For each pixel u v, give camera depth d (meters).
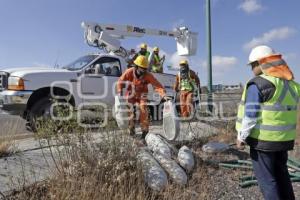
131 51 10.90
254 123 3.51
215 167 5.80
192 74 9.77
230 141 7.50
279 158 3.72
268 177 3.59
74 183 4.00
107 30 10.87
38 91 7.75
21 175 4.45
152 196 4.25
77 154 4.34
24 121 8.61
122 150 4.50
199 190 4.78
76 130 4.49
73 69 8.55
